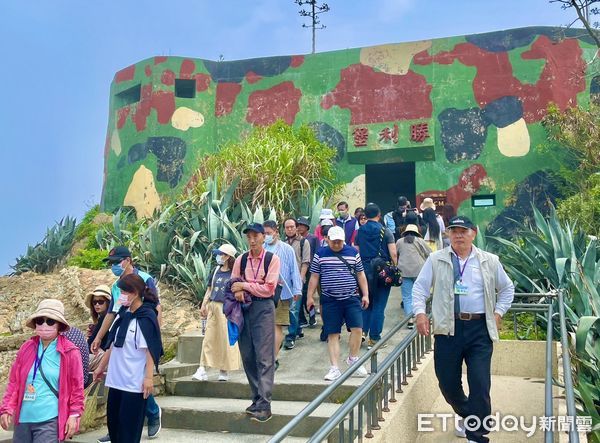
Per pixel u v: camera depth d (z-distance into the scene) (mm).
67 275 11188
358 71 19438
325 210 10188
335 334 6973
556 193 17016
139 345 4984
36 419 4438
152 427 5988
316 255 7254
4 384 7168
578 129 16562
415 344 7012
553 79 17656
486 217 17562
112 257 5891
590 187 15516
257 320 5852
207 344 7102
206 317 7348
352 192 18859
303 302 9406
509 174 17562
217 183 14758
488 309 4973
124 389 4953
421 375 6512
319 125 19547
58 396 4488
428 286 5227
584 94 17625
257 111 20422
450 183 18016
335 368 6879
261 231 5980
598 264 8750
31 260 20000
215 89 21094
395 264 8305
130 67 22281
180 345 8133
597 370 6672
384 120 18891
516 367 8117
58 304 4629
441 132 18328
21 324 9867
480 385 4871
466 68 18438
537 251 10438
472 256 5098
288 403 6508
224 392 7016
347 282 6984
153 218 15172
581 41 17938
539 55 17859
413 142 18375
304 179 15055
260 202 14531
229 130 20703
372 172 25391
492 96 18062
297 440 5668
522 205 17266
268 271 5871
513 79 17984
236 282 5852
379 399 5215
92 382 5934
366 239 8375
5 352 7465
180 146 20609
